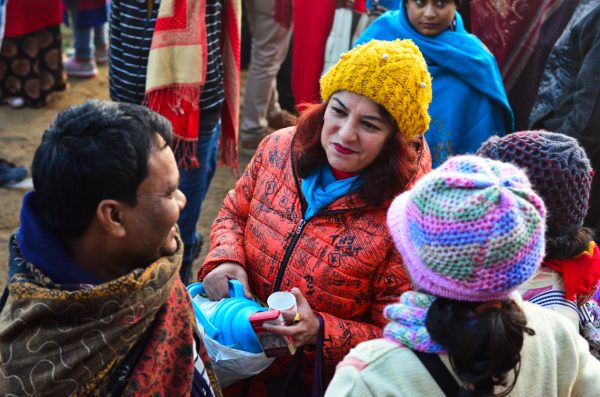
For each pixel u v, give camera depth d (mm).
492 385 1249
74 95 6266
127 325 1296
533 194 1215
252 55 5125
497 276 1175
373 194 1871
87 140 1253
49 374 1263
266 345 1875
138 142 1280
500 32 3994
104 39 6895
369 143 1844
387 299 1934
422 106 1862
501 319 1207
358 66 1804
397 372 1292
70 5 6297
